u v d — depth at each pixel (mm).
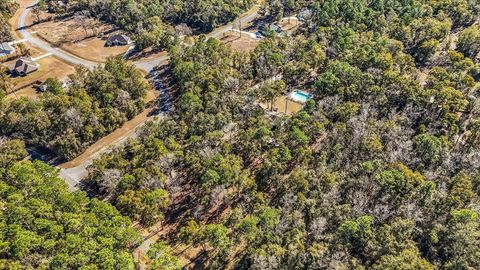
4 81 144875
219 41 170875
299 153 100188
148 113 135625
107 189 100812
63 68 163375
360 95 119312
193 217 92812
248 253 77688
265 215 80312
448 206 80125
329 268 70562
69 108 120500
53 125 119438
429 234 74625
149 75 158500
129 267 72625
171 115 128875
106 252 73312
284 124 109562
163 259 73875
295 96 136125
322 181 88562
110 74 138125
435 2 172750
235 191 96625
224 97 124562
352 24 160875
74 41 187000
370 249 74062
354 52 137625
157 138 109812
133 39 184000
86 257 72375
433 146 92375
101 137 124250
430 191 80938
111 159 104375
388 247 72125
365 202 82812
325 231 78938
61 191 90438
